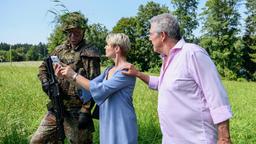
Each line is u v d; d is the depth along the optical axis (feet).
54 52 19.29
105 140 16.97
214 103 13.35
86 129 19.12
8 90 51.19
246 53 235.61
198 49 13.73
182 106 13.87
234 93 85.76
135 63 256.11
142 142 26.55
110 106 16.83
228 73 226.58
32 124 30.01
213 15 231.30
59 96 18.80
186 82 13.76
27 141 24.56
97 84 16.46
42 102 43.27
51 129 19.54
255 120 41.42
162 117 14.39
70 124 19.26
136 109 38.83
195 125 13.85
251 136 32.32
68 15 18.71
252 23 239.91
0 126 24.82
